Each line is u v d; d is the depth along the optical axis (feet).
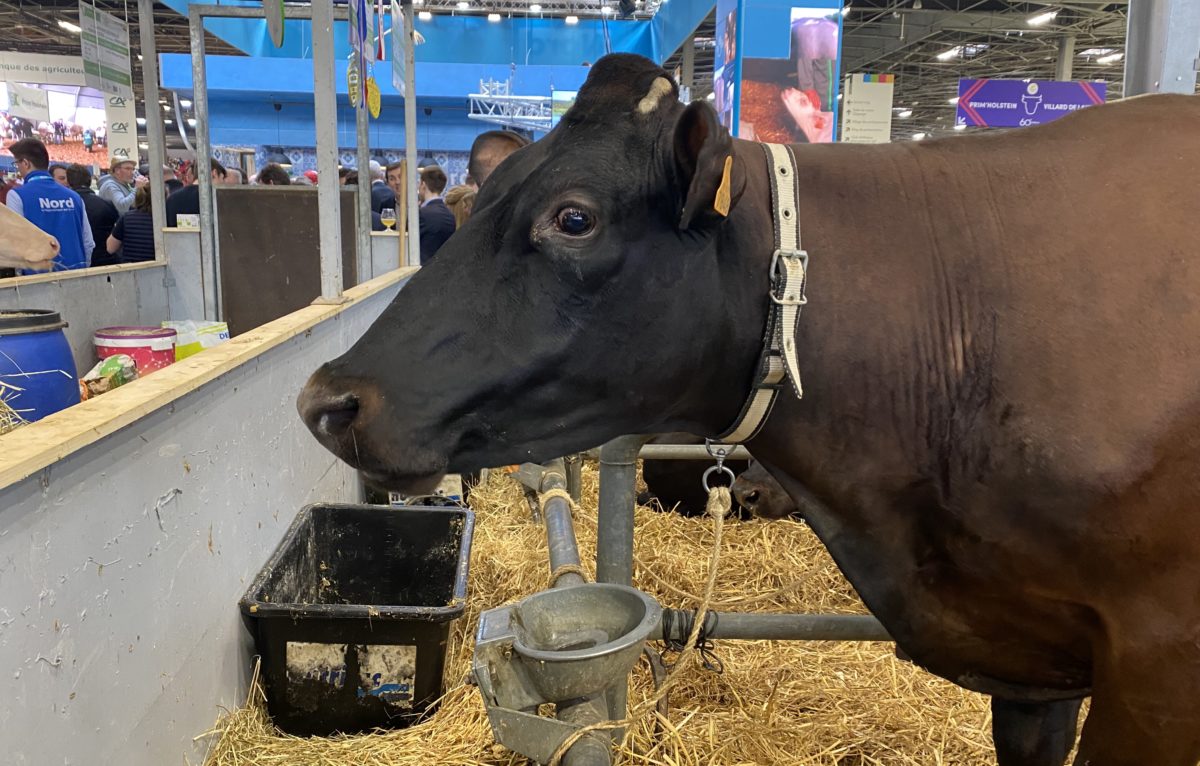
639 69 3.91
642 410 4.08
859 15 55.83
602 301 3.81
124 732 5.51
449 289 3.93
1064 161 4.20
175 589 6.30
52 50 74.69
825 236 4.12
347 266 20.30
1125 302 3.80
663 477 12.88
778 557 11.37
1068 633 4.34
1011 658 4.65
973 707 8.19
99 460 5.20
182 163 48.26
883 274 4.10
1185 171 3.99
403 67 21.38
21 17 58.80
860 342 4.08
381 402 3.82
